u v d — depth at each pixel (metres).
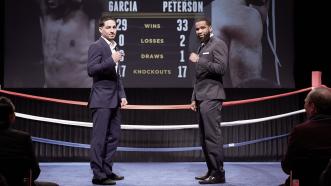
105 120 3.94
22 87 5.39
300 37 5.53
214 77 4.00
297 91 5.19
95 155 3.94
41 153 5.52
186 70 5.40
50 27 5.40
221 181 4.00
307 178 2.36
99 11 5.39
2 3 5.38
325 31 5.52
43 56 5.39
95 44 3.96
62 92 5.49
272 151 5.61
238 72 5.43
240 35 5.43
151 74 5.40
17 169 2.51
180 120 5.56
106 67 3.84
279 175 4.52
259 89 5.53
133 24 5.39
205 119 3.95
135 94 5.52
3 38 5.38
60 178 4.34
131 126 5.27
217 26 5.43
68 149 5.55
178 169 4.93
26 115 5.18
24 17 5.39
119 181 4.14
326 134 2.34
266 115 5.57
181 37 5.40
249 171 4.79
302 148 2.35
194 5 5.40
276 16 5.43
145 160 5.56
